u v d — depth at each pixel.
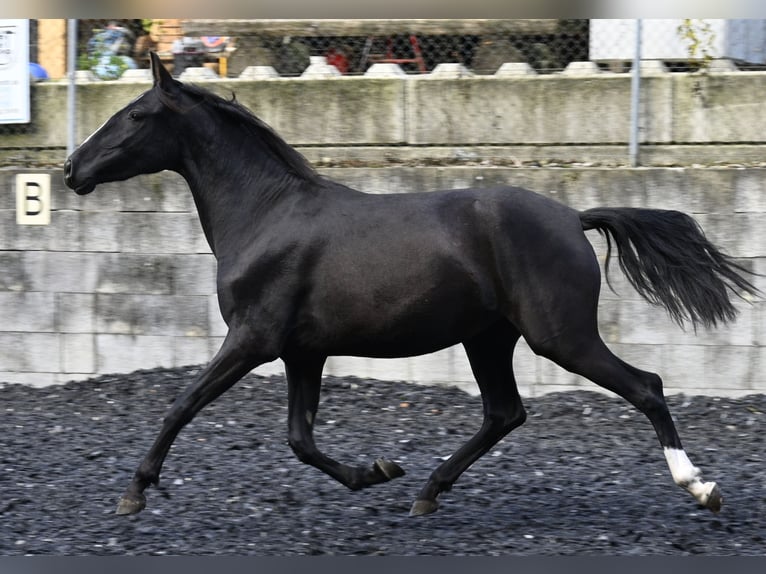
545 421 11.58
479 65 13.94
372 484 8.50
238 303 8.12
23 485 9.34
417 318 7.90
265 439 10.95
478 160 13.22
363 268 7.91
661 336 12.01
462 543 7.84
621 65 13.53
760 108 12.69
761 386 11.89
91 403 12.22
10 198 12.97
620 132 12.93
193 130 8.35
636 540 7.89
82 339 12.97
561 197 12.13
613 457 10.41
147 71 13.94
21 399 12.48
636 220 8.22
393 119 13.33
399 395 12.19
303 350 8.23
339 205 8.13
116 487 9.31
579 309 7.89
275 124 13.48
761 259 11.81
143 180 12.73
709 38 12.99
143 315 12.84
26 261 12.99
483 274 7.90
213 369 8.09
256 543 7.87
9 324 13.08
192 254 12.72
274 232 8.11
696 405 11.77
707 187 11.89
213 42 14.05
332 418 11.61
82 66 14.01
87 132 13.72
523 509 8.74
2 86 13.76
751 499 8.95
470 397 12.21
